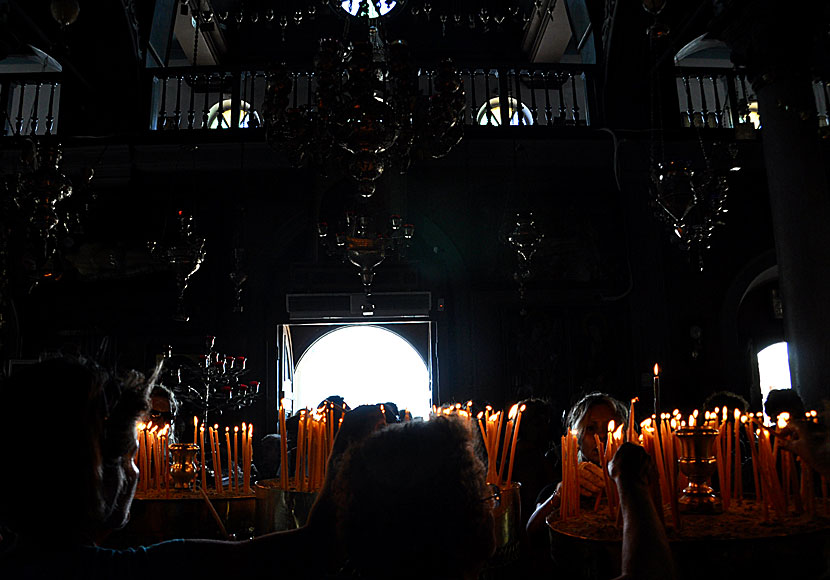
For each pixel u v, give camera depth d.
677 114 11.01
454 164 10.95
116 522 1.24
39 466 1.09
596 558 1.70
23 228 10.20
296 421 5.32
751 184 11.07
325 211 10.79
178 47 15.80
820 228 7.25
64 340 10.34
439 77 6.28
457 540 1.02
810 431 1.94
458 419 1.13
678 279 10.78
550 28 15.19
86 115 10.73
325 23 15.62
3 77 10.84
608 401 2.81
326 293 10.78
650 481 1.52
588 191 11.05
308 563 1.36
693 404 10.20
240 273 10.23
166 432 3.11
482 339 10.61
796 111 7.40
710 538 1.67
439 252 11.02
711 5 8.91
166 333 10.46
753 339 12.18
